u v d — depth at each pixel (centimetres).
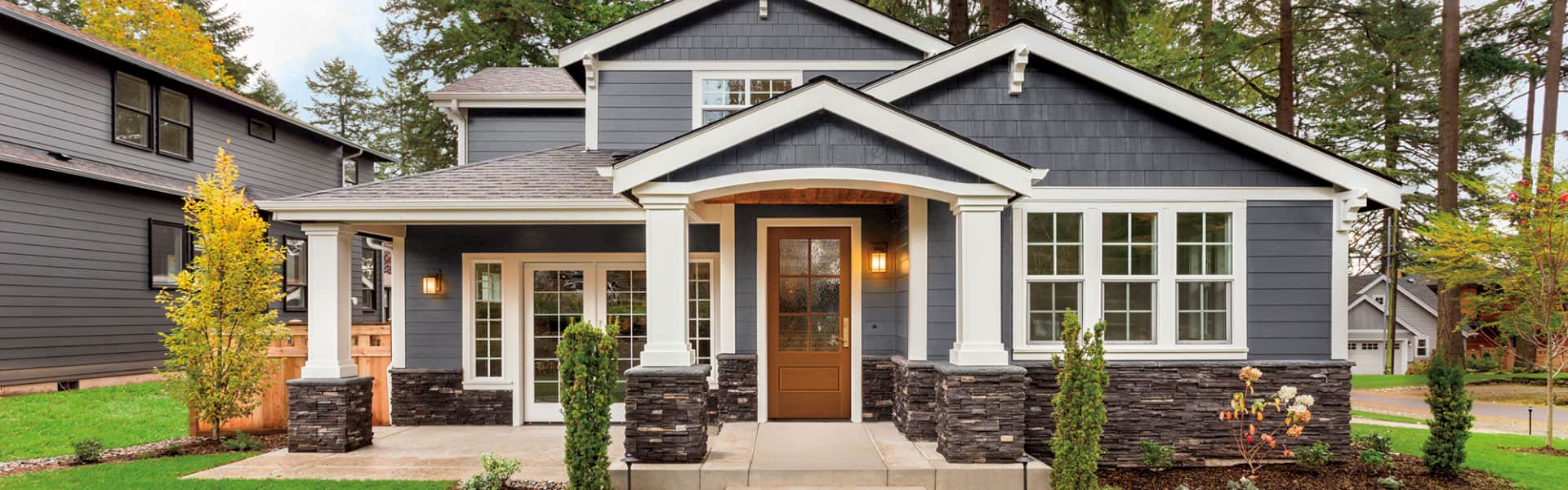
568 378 530
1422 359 2430
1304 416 629
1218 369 695
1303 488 609
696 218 752
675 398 594
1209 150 713
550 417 882
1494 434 980
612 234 881
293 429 695
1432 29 1662
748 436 713
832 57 905
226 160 809
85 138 1155
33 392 1050
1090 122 717
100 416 888
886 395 801
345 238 739
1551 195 1024
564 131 1119
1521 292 1209
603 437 530
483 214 704
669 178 614
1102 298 707
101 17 2016
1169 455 663
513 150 1113
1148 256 712
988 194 615
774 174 605
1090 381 533
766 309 814
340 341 719
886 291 807
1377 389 1769
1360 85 1788
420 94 2116
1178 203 709
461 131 1115
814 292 818
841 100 614
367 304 1978
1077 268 710
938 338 696
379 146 3478
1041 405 692
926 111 721
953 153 614
